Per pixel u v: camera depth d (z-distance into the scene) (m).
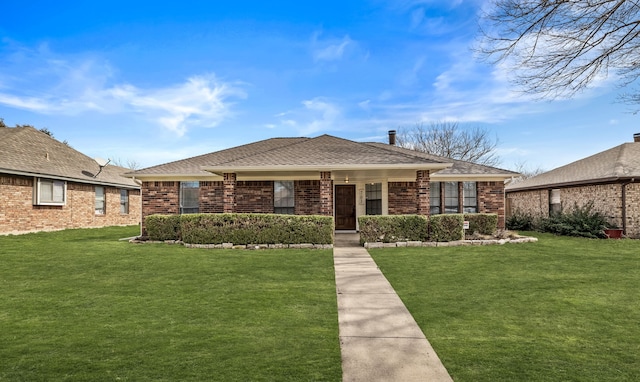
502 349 4.41
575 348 4.43
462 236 12.78
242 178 16.05
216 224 12.53
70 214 19.25
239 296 6.70
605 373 3.78
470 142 39.03
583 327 5.15
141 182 16.27
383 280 7.93
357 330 5.14
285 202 16.31
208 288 7.25
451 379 3.69
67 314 5.71
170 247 12.25
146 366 3.91
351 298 6.68
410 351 4.41
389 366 4.00
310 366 3.96
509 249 11.48
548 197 19.77
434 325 5.31
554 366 3.94
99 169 22.81
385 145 20.20
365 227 12.61
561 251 11.20
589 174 17.11
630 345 4.51
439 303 6.36
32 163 17.09
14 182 15.81
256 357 4.17
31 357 4.14
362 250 11.58
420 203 13.27
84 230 18.94
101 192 22.11
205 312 5.81
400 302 6.45
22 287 7.30
